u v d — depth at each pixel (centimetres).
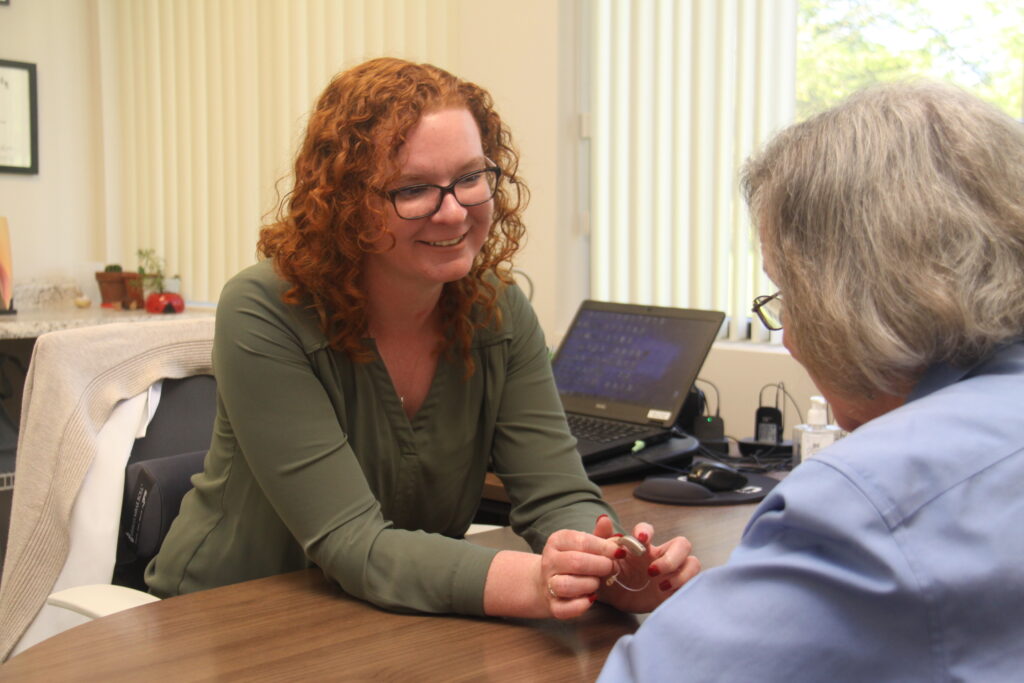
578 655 95
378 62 122
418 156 114
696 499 155
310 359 121
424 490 133
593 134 288
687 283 274
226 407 120
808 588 62
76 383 155
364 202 115
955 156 69
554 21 285
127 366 160
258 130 405
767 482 168
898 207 68
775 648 61
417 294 124
